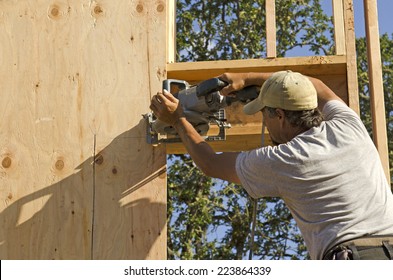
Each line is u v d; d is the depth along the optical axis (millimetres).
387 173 4414
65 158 4520
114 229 4387
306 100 3627
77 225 4414
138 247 4344
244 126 4637
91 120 4566
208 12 14914
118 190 4438
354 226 3326
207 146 3850
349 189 3395
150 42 4668
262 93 3723
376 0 4770
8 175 4520
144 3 4746
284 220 14703
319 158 3436
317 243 3363
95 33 4723
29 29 4770
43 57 4711
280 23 14336
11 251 4398
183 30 14758
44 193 4480
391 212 3422
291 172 3443
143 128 4512
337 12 4766
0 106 4637
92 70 4656
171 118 4016
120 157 4484
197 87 4102
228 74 4066
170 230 13938
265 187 3535
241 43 14609
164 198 4398
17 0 4824
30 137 4574
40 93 4648
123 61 4652
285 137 3701
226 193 14289
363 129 3623
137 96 4578
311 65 4578
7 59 4723
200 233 14336
